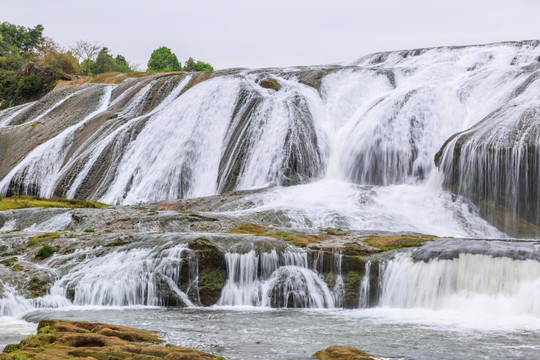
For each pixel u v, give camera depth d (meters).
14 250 29.88
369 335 19.06
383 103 47.50
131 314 23.20
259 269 26.16
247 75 57.78
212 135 50.88
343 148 46.62
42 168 56.19
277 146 46.09
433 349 17.20
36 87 87.44
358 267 26.08
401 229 33.97
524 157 36.25
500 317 21.80
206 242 26.47
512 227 36.12
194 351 15.27
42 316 23.02
